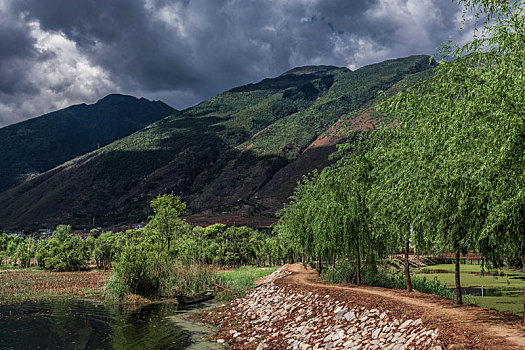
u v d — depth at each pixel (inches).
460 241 565.9
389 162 706.8
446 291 1081.4
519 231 451.5
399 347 469.1
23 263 3796.8
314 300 856.9
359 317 645.3
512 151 398.3
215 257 3410.4
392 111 622.8
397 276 1171.3
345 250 1099.3
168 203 2003.0
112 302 1353.3
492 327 448.8
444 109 488.7
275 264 4030.5
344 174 988.6
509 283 1637.6
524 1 363.6
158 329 910.4
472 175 436.1
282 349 643.5
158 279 1530.5
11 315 1119.6
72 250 3341.5
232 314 1021.8
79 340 823.1
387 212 728.3
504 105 389.1
